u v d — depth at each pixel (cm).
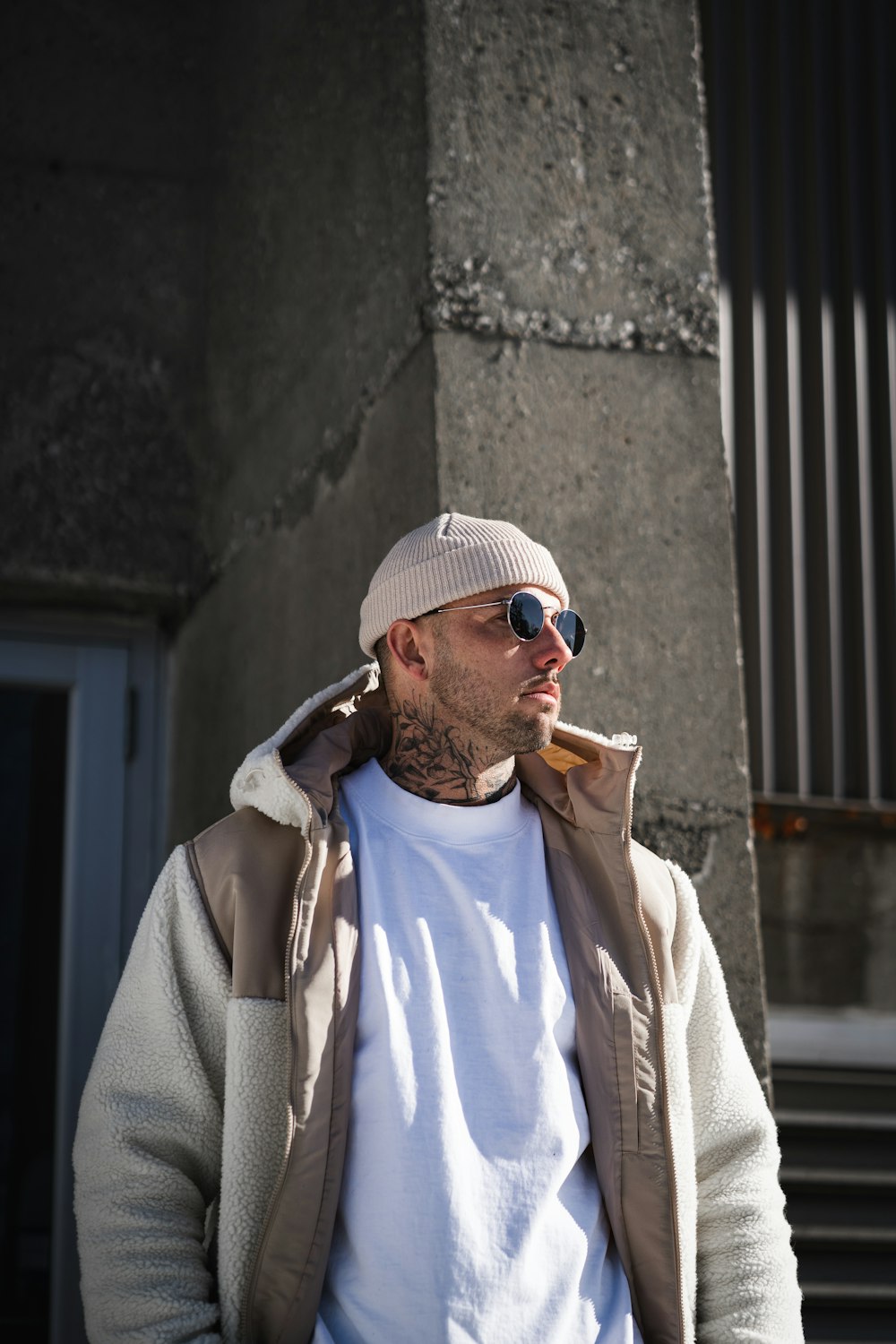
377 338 249
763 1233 161
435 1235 139
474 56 241
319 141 288
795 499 440
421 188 234
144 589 340
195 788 328
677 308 245
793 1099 355
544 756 180
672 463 238
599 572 229
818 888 432
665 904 165
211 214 362
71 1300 308
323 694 173
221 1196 147
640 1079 153
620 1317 146
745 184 448
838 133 459
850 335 450
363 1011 149
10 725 344
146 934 158
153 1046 155
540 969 155
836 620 439
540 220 239
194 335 359
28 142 352
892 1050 412
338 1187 141
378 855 161
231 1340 142
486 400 228
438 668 166
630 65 253
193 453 352
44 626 346
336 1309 141
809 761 435
